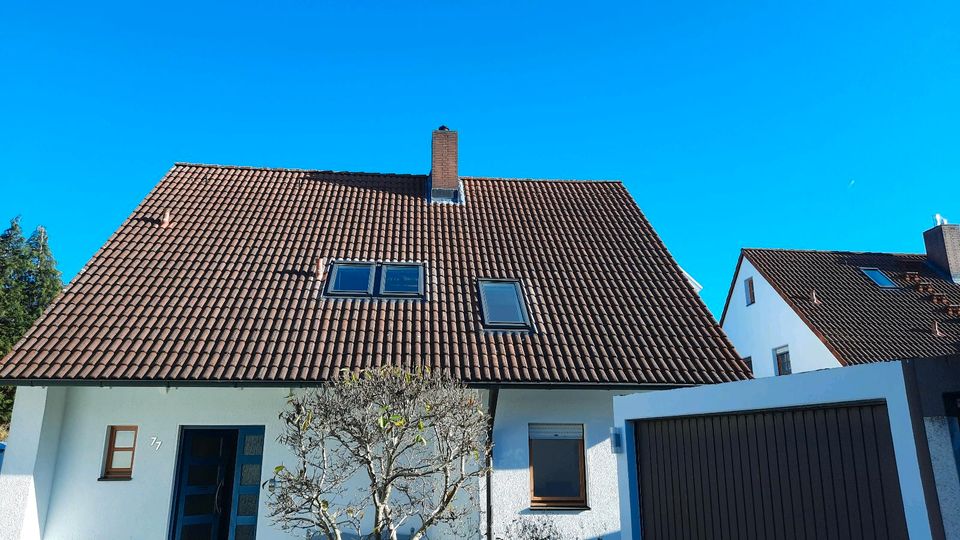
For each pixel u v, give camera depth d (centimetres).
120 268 1020
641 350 941
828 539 462
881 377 417
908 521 390
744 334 2241
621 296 1069
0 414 2380
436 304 1002
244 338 894
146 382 805
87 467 847
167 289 981
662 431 681
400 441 673
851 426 452
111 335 875
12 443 798
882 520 421
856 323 1816
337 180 1403
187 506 876
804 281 2047
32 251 3378
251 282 1019
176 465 862
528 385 854
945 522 373
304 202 1288
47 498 826
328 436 691
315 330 923
